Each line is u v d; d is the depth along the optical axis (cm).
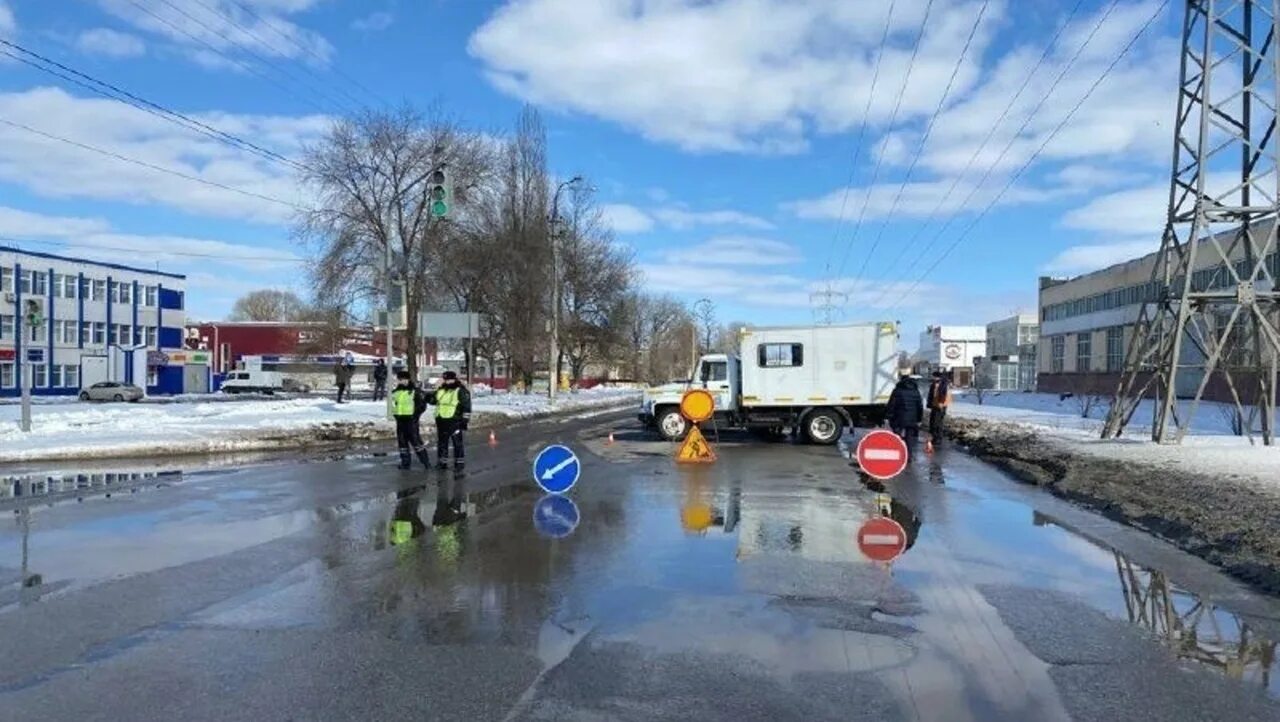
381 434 2509
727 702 486
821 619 646
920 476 1582
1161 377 2061
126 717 462
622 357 8894
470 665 544
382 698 490
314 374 9388
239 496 1275
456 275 4531
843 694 499
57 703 480
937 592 731
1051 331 8338
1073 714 475
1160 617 662
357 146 4100
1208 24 1831
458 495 1298
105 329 7431
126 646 576
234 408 3331
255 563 824
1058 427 2562
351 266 4056
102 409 3372
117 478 1491
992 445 2098
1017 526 1055
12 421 2611
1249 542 873
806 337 2388
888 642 593
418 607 675
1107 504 1188
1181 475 1345
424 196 4062
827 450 2161
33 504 1192
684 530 1012
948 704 487
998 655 570
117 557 848
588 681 517
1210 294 1861
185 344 8488
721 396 2434
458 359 9062
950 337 11356
